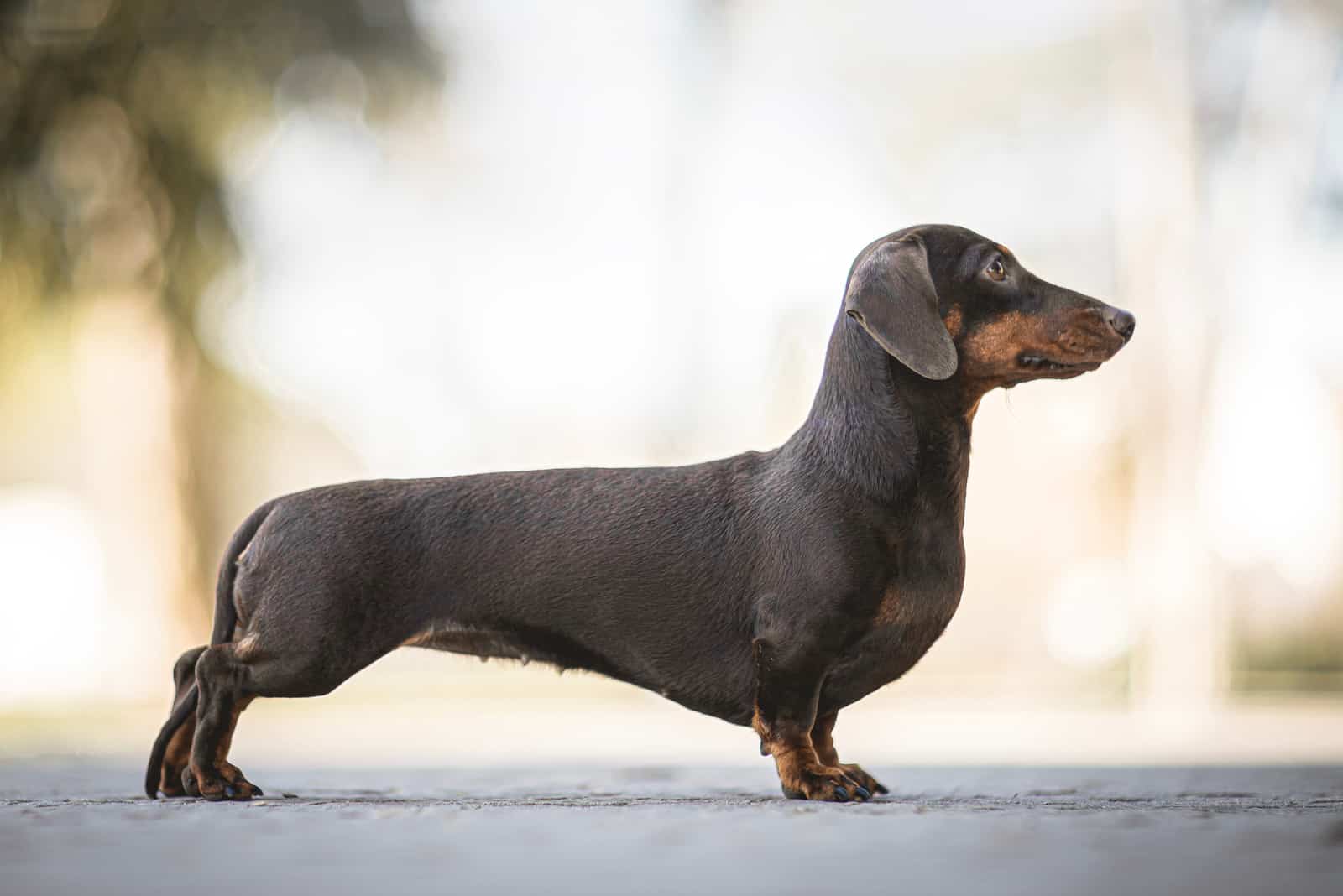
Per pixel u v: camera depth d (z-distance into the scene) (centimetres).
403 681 3491
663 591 544
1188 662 2248
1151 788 607
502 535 555
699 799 533
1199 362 2305
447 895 273
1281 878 287
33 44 1686
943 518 543
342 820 399
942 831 362
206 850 334
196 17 1762
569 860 315
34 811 447
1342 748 1111
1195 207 2316
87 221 1739
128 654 2109
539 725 1723
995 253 555
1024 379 558
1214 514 2306
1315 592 2491
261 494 2909
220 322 1895
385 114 1923
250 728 1648
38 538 2498
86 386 2058
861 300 532
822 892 273
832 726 562
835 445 544
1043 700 2433
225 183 1814
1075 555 2478
